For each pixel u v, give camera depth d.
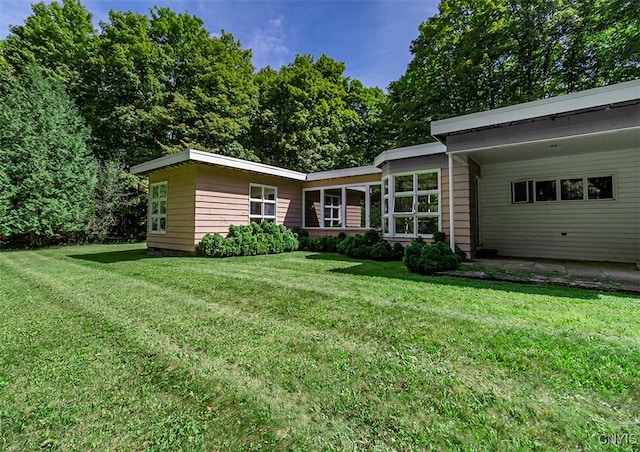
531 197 7.31
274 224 9.41
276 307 3.38
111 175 13.86
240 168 8.62
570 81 11.80
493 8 12.10
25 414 1.61
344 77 20.91
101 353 2.30
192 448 1.36
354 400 1.68
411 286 4.23
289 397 1.73
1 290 4.30
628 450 1.29
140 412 1.62
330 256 8.09
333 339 2.50
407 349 2.28
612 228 6.41
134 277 5.16
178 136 16.70
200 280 4.82
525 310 3.08
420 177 7.50
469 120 5.31
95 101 15.48
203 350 2.33
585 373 1.87
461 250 6.46
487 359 2.09
